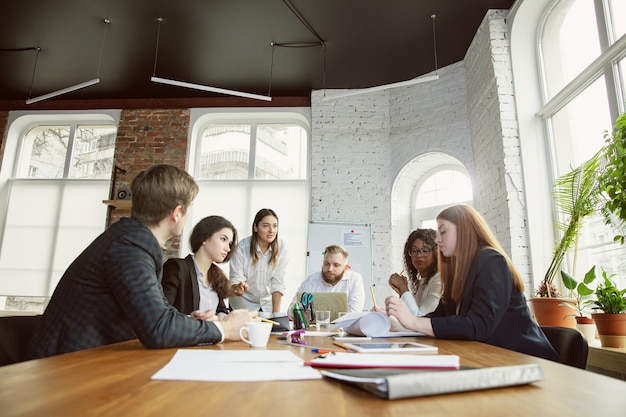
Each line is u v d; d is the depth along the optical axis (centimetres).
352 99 502
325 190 478
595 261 270
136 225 110
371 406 47
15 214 534
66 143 565
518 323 132
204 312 124
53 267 514
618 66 262
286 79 491
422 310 218
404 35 410
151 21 398
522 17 354
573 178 265
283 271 314
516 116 347
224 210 518
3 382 57
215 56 450
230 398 49
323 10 379
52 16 394
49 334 100
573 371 70
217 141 548
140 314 95
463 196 453
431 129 454
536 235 322
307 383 58
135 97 540
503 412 45
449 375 52
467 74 430
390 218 465
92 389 53
